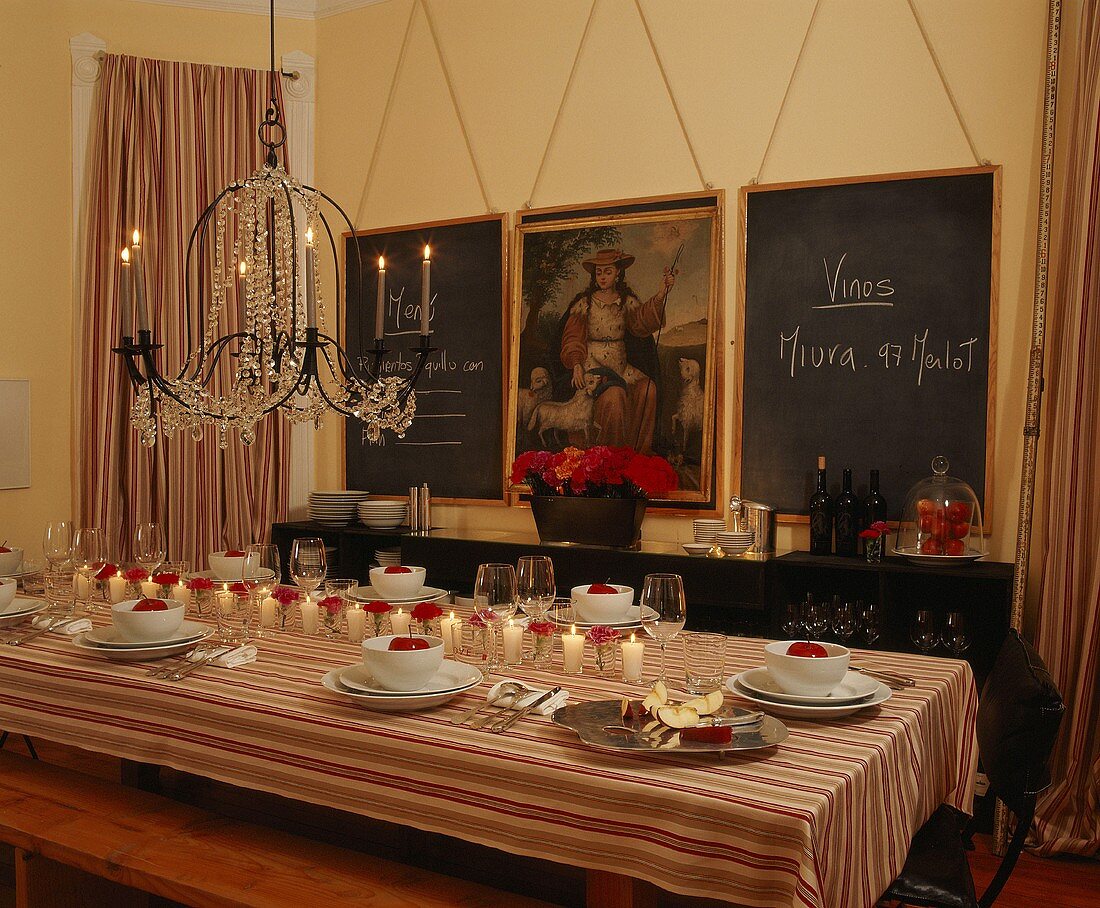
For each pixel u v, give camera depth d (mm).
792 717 1986
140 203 4711
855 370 3842
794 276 3949
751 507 3814
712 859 1529
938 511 3467
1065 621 3328
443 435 4734
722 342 4078
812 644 2039
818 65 3924
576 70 4426
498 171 4613
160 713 2139
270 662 2391
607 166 4352
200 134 4805
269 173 2961
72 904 2281
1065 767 3314
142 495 4758
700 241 4117
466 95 4695
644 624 2160
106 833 2166
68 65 4758
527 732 1880
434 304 4746
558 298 4426
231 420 2830
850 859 1633
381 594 2908
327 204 5039
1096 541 3293
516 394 4527
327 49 5039
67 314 4797
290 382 2789
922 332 3732
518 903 1886
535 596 2342
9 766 2617
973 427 3650
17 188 4617
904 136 3777
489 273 4605
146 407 2666
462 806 1763
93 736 2236
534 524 4523
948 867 2084
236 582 2938
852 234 3848
